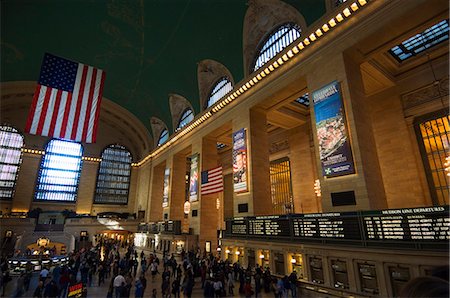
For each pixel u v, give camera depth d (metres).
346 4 12.42
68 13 22.11
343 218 10.21
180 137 28.92
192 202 23.95
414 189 13.43
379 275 8.70
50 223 32.03
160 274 16.28
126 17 22.30
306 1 14.91
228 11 19.20
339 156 11.83
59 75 17.23
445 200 12.41
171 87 28.92
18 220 29.83
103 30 23.80
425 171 13.28
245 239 15.03
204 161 24.22
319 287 10.42
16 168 35.44
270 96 17.12
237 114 19.86
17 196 34.06
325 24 13.38
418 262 7.85
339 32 13.03
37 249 23.91
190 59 24.38
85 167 40.09
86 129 17.19
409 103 14.52
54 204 36.81
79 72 18.06
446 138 12.89
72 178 39.22
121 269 13.84
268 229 13.64
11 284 14.23
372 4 11.87
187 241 21.23
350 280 9.45
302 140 20.95
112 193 41.44
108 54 26.47
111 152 43.06
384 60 14.27
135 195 42.34
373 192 10.95
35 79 29.81
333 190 11.87
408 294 0.86
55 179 37.88
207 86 25.88
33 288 13.28
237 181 18.25
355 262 9.49
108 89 32.97
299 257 11.82
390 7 11.30
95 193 40.09
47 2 21.00
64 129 16.42
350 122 11.77
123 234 38.72
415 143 13.89
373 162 11.70
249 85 18.64
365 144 11.67
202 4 19.44
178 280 11.01
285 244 12.29
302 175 20.23
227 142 26.02
